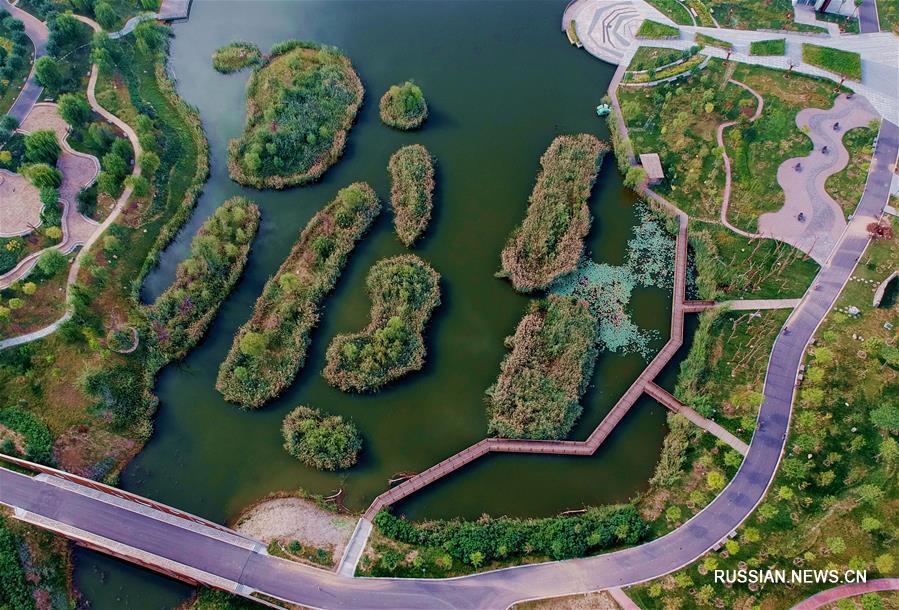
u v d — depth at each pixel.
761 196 107.44
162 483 85.44
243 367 93.25
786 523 78.00
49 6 135.75
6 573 76.44
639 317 98.19
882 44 128.00
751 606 72.62
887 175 108.56
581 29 135.88
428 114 123.25
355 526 80.81
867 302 95.00
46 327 95.06
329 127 119.25
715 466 82.94
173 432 89.31
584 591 75.12
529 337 94.75
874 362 88.75
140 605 77.44
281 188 113.00
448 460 85.31
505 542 78.00
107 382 90.88
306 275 102.44
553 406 88.62
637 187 110.50
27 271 99.38
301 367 93.75
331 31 138.75
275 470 86.00
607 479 84.94
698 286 99.75
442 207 110.62
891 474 80.12
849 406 85.56
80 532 78.56
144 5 140.12
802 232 102.94
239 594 75.69
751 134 115.25
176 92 126.88
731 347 92.31
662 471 83.62
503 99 126.00
